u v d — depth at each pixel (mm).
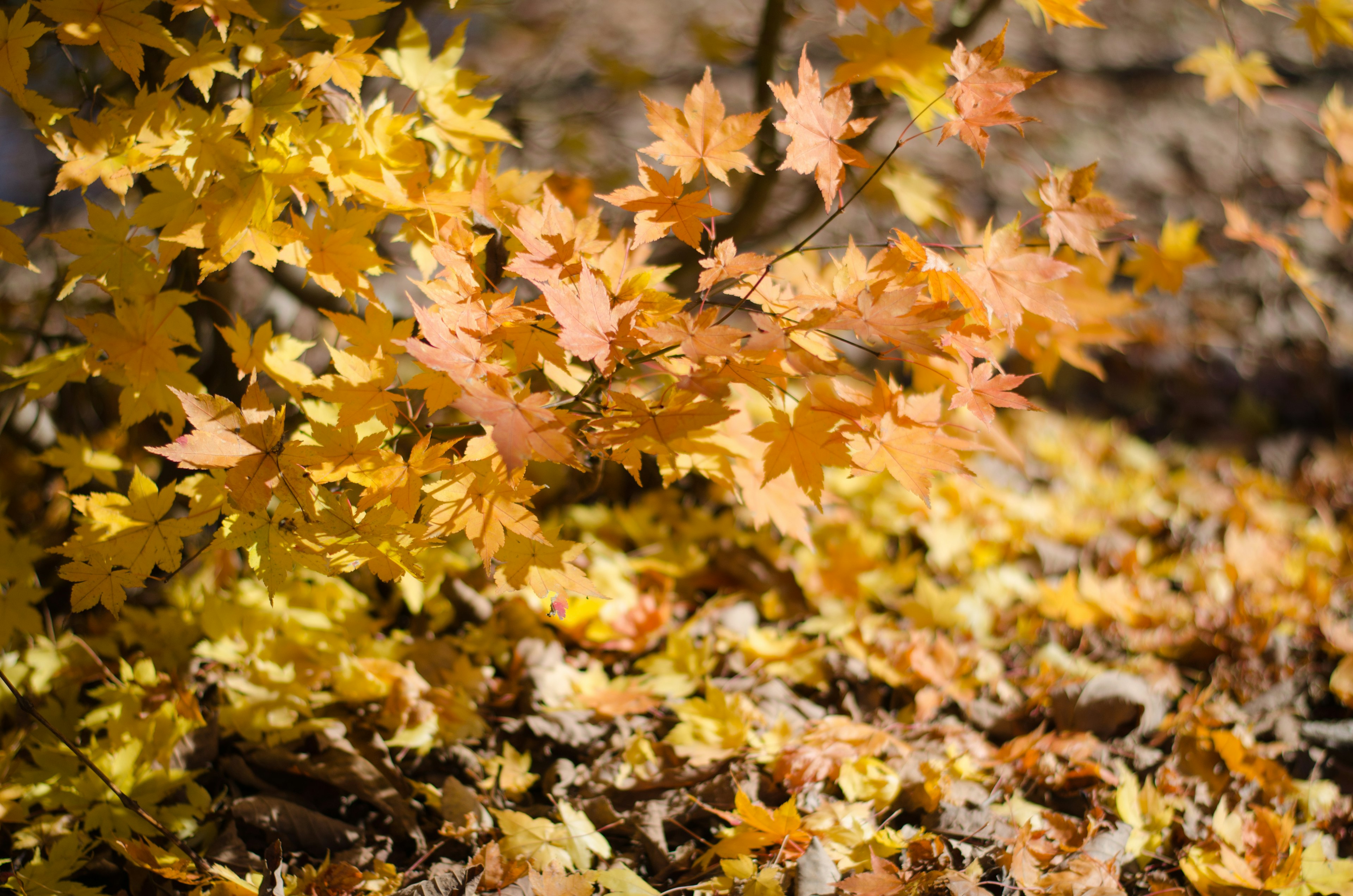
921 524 2586
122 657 2168
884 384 1896
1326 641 2305
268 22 1977
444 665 2205
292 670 2146
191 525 1895
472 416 1786
